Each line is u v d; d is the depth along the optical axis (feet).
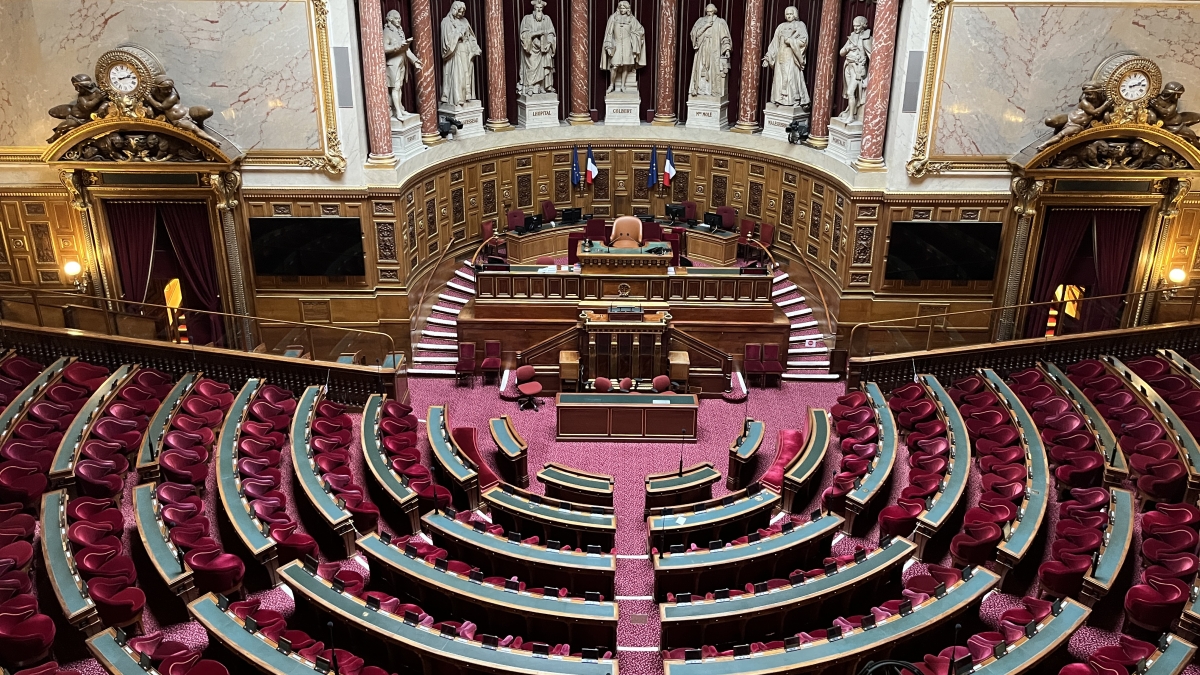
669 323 75.41
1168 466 56.70
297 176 75.00
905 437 66.69
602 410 69.10
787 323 77.97
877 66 72.18
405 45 78.23
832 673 42.65
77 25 69.62
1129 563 51.75
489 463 67.21
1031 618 45.50
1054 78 71.26
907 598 46.39
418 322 81.20
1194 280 79.30
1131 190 73.87
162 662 40.78
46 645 42.16
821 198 81.30
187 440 59.11
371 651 45.42
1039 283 78.69
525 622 46.50
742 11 88.17
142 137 71.41
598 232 85.35
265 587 50.80
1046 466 57.88
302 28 70.59
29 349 71.31
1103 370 70.69
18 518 49.93
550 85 90.53
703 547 54.90
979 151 73.67
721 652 45.52
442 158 82.89
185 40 70.38
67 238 76.69
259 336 73.31
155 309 70.90
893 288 78.23
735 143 88.12
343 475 57.31
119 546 48.73
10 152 73.31
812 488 62.85
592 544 54.39
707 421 72.95
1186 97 72.02
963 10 69.36
